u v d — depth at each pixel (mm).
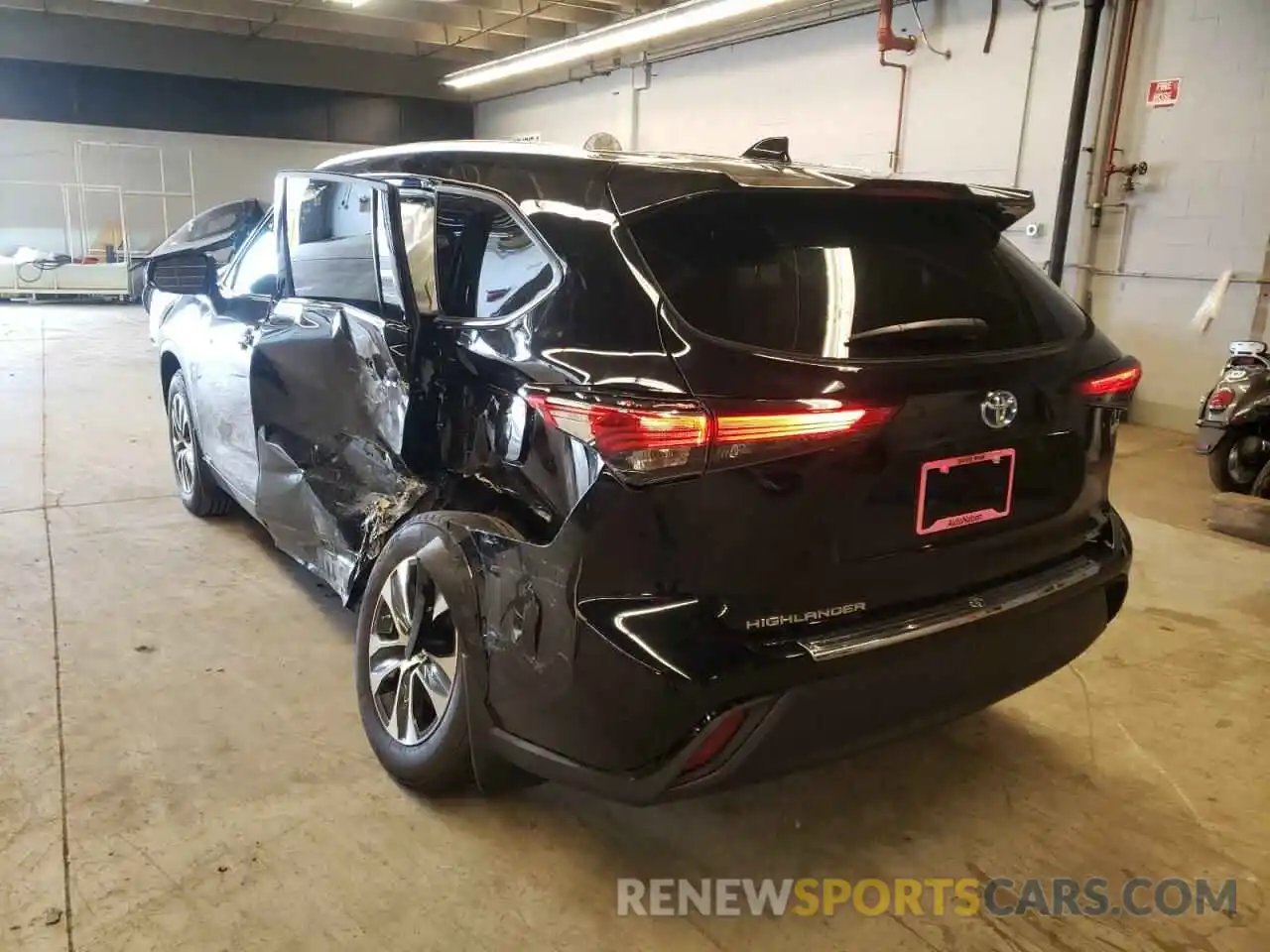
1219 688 2936
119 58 14773
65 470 5027
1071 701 2846
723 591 1700
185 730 2531
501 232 2143
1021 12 7594
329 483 2730
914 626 1835
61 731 2506
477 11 13086
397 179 2484
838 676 1743
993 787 2402
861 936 1884
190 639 3068
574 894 1972
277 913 1885
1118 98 7047
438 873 2020
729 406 1640
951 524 1883
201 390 3822
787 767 1770
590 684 1738
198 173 15711
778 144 2393
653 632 1677
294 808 2215
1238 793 2398
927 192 2018
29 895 1909
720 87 11180
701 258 1814
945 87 8336
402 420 2289
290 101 15992
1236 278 6570
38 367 8344
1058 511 2096
